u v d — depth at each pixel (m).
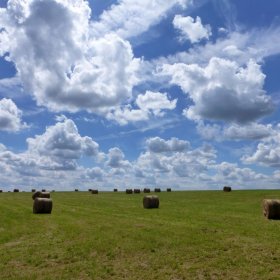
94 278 21.45
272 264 22.12
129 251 26.30
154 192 101.81
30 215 47.38
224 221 38.50
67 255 26.06
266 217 41.28
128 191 98.56
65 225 37.97
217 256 24.22
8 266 24.20
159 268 22.66
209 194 84.56
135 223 38.06
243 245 26.41
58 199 76.88
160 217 43.03
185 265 22.89
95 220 41.41
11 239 32.09
